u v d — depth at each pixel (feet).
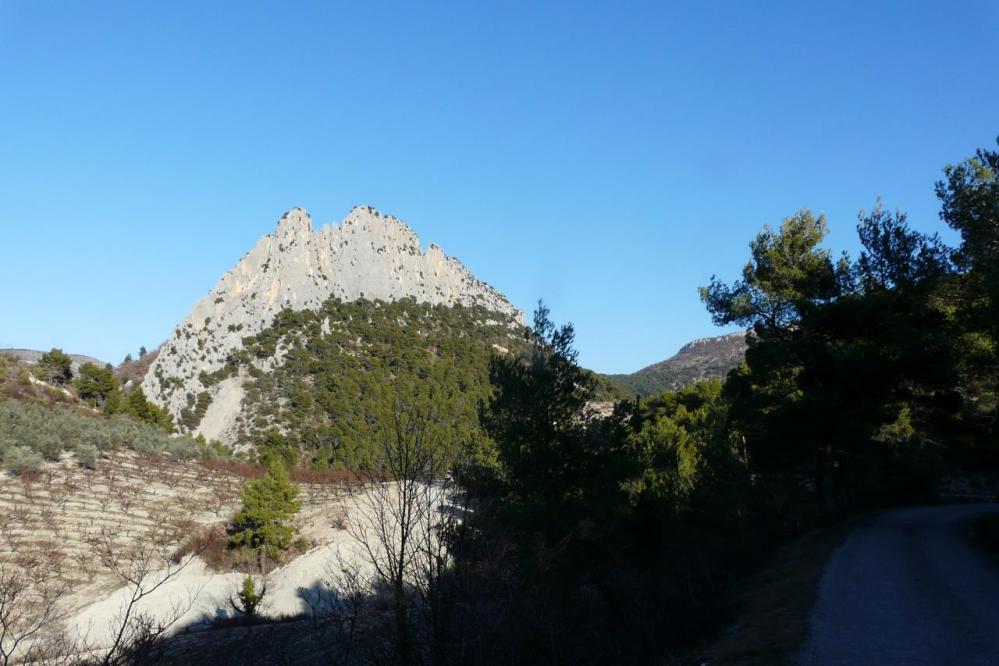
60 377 278.05
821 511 80.48
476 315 560.20
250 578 84.89
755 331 86.74
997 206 59.41
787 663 27.63
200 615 80.07
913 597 38.58
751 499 68.90
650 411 185.16
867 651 28.58
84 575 82.94
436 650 27.32
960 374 71.67
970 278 65.98
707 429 92.58
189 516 134.51
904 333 68.18
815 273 82.84
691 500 62.95
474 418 211.61
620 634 36.86
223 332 448.65
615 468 53.11
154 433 205.46
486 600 29.89
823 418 75.77
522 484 48.16
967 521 75.66
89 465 159.43
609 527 50.24
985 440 71.87
